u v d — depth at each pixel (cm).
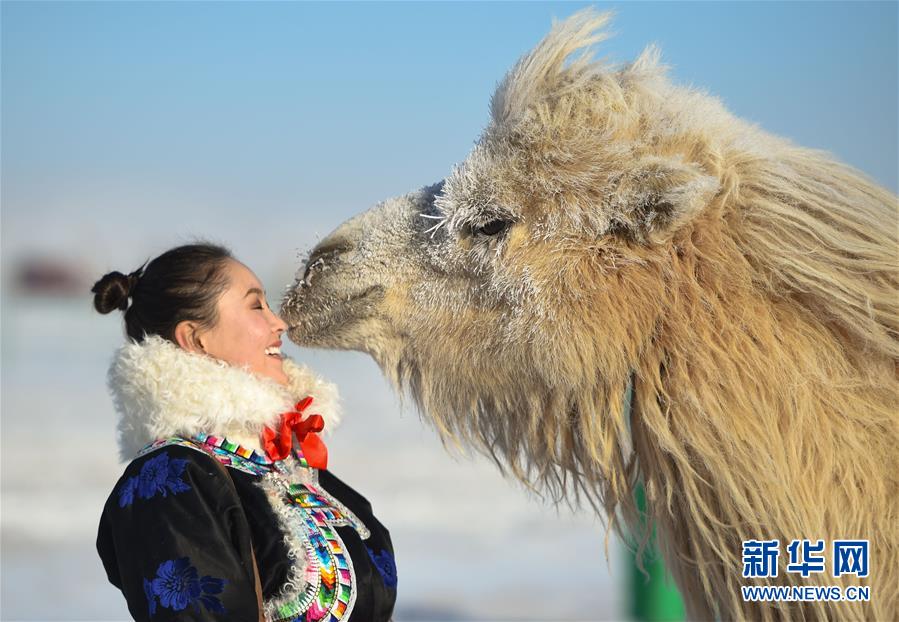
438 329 359
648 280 324
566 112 342
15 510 948
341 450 1251
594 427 335
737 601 312
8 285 5741
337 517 266
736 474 307
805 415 302
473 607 696
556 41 357
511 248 339
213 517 239
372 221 382
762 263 316
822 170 333
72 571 788
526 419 356
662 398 322
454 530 933
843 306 304
